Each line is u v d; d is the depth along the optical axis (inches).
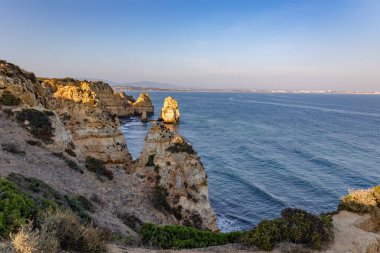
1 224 357.4
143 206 1108.5
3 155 853.8
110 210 914.7
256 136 3858.3
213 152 2935.5
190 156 1352.1
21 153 930.7
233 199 1812.3
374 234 711.7
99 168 1185.4
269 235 633.0
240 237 692.7
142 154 1459.2
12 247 309.9
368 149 3139.8
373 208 838.5
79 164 1119.6
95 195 937.5
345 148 3179.1
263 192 1915.6
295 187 2014.0
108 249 450.0
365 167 2440.9
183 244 661.9
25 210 413.4
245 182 2090.3
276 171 2341.3
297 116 6451.8
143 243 655.8
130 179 1293.1
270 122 5315.0
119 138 1731.1
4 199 405.4
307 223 661.9
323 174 2268.7
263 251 604.1
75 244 386.6
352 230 717.3
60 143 1168.2
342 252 613.6
